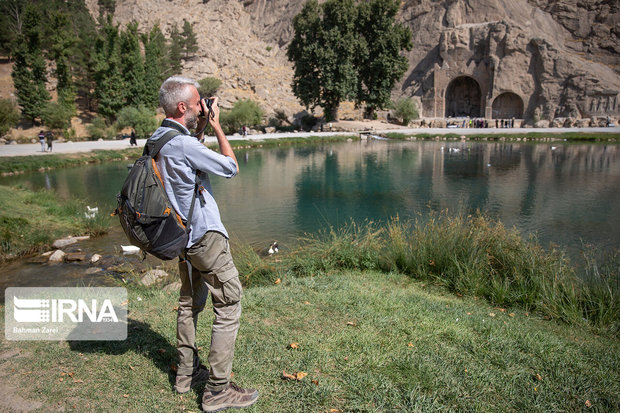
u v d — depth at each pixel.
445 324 3.65
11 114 42.56
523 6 68.81
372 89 52.97
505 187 15.57
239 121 50.66
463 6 71.38
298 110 62.72
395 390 2.52
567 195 13.84
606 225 9.99
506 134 43.31
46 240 8.81
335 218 11.12
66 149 29.44
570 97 56.69
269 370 2.74
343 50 49.03
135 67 49.69
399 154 28.62
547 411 2.40
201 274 2.26
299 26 50.06
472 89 69.56
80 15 74.75
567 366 2.98
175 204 2.12
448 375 2.73
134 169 2.07
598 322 4.22
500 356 3.05
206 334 3.33
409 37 52.41
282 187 16.20
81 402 2.37
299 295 4.38
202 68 68.25
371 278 5.55
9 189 13.46
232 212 11.91
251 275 5.86
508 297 4.82
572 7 66.12
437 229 6.31
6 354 2.97
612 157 25.02
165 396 2.46
